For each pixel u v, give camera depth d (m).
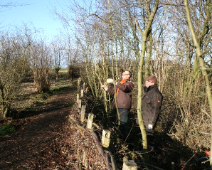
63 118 7.57
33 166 4.07
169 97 5.69
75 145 4.40
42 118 7.60
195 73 5.28
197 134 4.48
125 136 4.72
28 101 10.25
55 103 10.39
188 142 4.58
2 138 5.59
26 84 16.28
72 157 4.33
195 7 5.27
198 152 4.33
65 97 12.11
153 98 4.07
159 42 5.72
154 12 2.82
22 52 9.19
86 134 3.79
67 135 5.60
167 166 4.04
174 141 4.79
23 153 4.64
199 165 4.01
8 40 8.03
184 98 5.03
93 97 7.79
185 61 5.58
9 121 7.04
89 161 3.41
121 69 7.24
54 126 6.61
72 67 18.22
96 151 3.11
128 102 4.90
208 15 4.93
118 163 2.99
